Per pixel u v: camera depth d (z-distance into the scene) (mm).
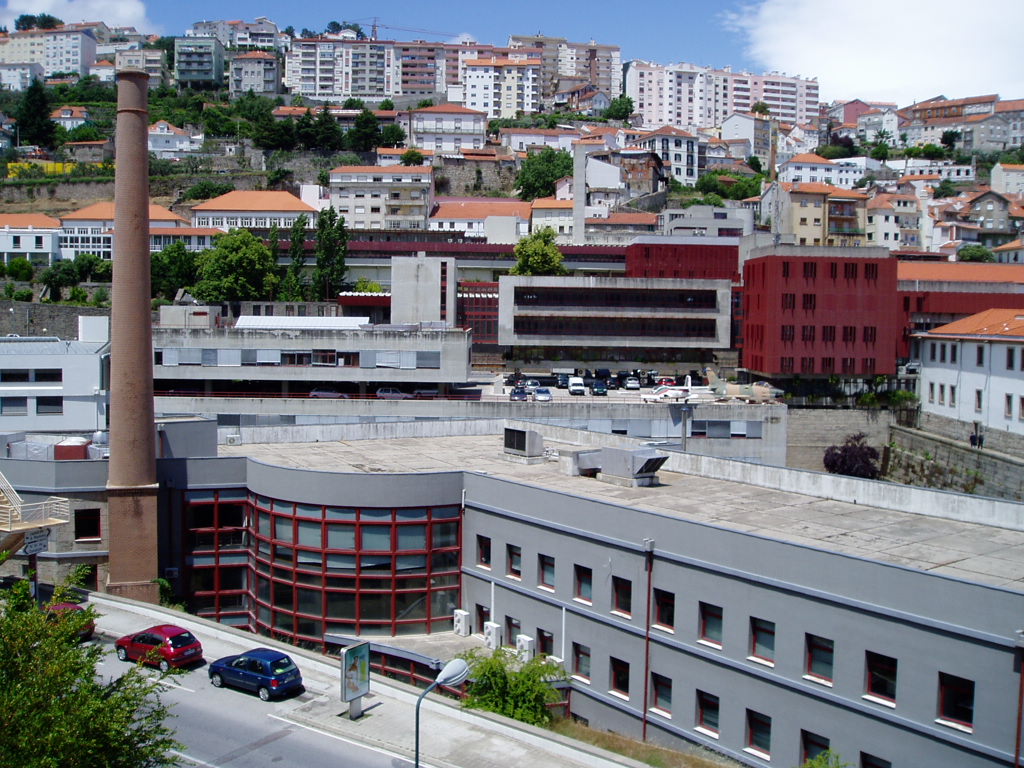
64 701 20797
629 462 42500
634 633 35750
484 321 119875
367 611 42156
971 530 34844
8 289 138625
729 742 32875
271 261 135000
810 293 104625
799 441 100375
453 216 177875
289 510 43031
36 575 41500
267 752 29938
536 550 39656
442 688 38031
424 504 42281
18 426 72625
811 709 30594
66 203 196375
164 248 147750
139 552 44062
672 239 133750
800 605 30953
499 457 50031
